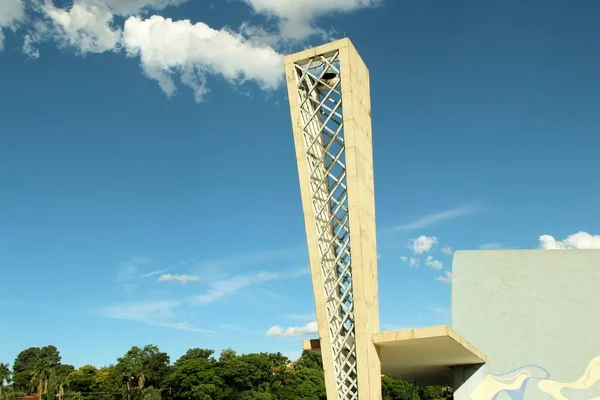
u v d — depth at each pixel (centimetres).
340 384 2484
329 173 2709
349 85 2589
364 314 2417
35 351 13550
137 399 9388
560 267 3228
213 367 9450
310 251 2583
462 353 2745
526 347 3053
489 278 3325
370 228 2658
